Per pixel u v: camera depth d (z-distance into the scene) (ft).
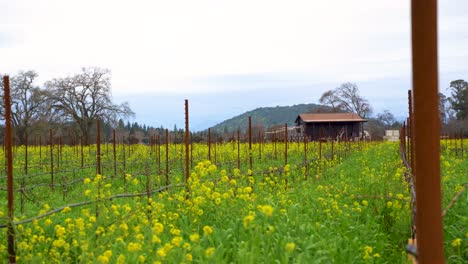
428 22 9.18
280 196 31.58
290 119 580.30
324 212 27.35
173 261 16.38
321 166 60.23
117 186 49.21
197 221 24.94
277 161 75.31
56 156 98.37
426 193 9.27
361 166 62.80
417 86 9.30
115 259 17.97
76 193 42.29
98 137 49.60
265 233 20.10
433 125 9.23
